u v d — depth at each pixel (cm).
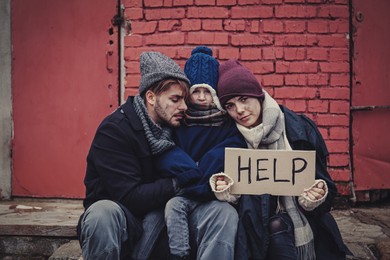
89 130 403
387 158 385
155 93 239
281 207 239
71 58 403
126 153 234
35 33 406
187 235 221
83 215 226
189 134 246
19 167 413
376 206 388
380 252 290
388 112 385
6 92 412
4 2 409
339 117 377
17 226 326
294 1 377
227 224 217
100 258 212
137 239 230
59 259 295
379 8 383
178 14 382
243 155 230
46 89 407
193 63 254
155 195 228
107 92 399
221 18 380
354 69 383
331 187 238
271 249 222
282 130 243
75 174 406
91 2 398
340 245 237
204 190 227
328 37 377
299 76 378
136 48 385
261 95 240
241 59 380
